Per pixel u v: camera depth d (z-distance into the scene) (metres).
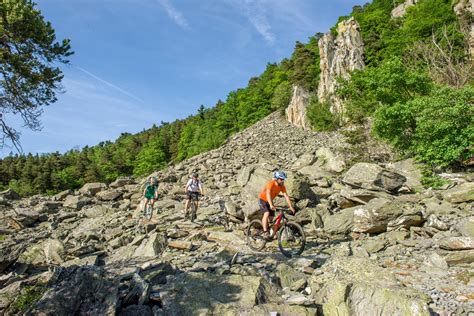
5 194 25.55
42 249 9.88
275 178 8.38
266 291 5.48
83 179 88.31
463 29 38.09
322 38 53.66
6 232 15.41
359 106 24.09
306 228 10.91
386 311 4.57
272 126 55.22
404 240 8.46
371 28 58.06
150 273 6.59
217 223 13.23
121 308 5.18
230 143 45.56
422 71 19.17
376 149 21.80
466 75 23.66
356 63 47.31
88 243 11.88
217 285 5.46
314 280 5.89
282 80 73.44
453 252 6.80
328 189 14.55
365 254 7.73
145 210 15.10
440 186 12.20
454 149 13.39
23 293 5.39
